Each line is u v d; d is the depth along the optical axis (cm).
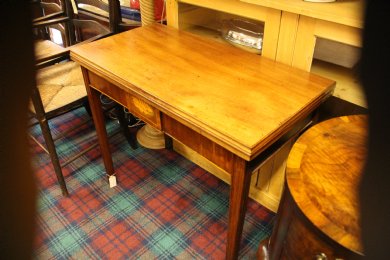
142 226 148
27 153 27
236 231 101
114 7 159
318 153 80
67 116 221
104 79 121
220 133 81
